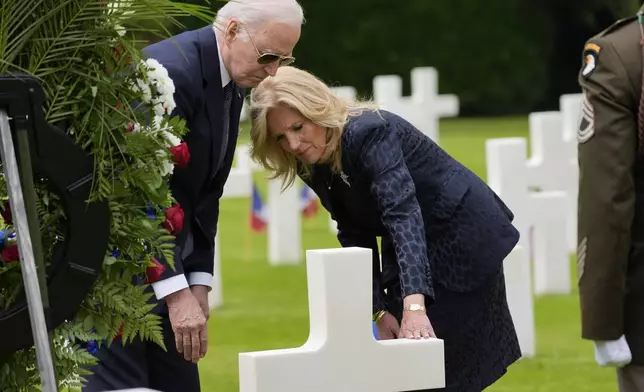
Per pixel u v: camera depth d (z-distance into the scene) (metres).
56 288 5.80
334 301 6.39
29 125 5.55
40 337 5.36
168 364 8.30
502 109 63.03
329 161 7.86
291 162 7.94
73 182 5.77
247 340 15.57
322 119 7.60
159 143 6.29
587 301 8.38
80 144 6.09
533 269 20.25
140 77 6.30
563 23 63.12
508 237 8.16
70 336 6.20
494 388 12.98
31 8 5.97
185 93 7.66
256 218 23.95
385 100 26.00
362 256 6.42
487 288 8.11
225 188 19.27
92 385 8.27
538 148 19.31
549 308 17.81
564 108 20.61
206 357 14.55
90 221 5.83
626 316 8.43
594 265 8.30
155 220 6.46
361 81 61.34
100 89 6.12
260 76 7.67
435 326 8.05
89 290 5.87
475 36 62.00
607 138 8.16
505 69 62.50
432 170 8.10
